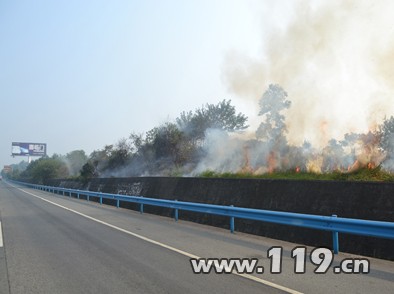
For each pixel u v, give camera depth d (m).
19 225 14.71
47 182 75.44
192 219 16.72
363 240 9.39
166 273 7.41
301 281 6.88
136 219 16.94
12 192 49.06
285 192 12.77
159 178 22.53
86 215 18.66
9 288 6.54
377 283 6.77
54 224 15.00
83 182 43.69
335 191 10.96
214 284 6.68
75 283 6.80
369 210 9.79
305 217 9.82
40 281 6.95
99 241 11.02
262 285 6.62
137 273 7.43
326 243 10.35
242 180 15.20
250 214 11.96
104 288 6.49
